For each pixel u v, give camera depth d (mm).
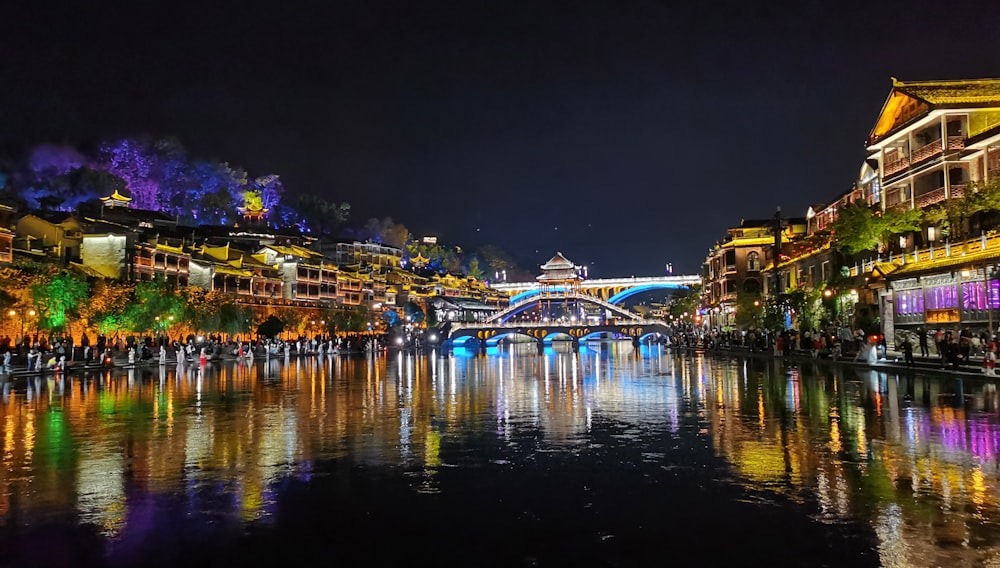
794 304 66938
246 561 9875
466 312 196500
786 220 103500
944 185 54188
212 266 113500
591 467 15445
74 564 9781
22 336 68438
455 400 30766
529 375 50156
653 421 22375
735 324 91438
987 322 42031
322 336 119562
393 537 10812
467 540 10633
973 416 21188
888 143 61344
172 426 22578
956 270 42812
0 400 32031
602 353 110375
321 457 16969
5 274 67062
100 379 46844
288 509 12359
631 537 10594
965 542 10023
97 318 74000
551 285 159250
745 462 15539
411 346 145375
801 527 10828
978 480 13438
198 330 93312
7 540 10781
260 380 45500
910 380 33312
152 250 100812
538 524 11312
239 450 18000
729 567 9320
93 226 98500
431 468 15586
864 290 57344
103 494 13484
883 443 17156
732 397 28672
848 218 59094
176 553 10195
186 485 14172
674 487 13477
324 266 145625
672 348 107500
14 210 79250
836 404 24859
